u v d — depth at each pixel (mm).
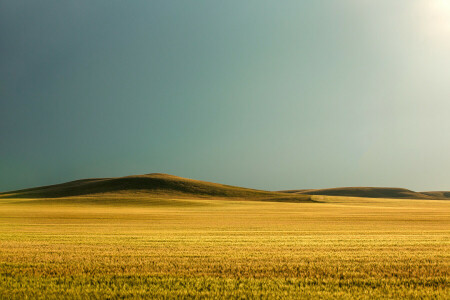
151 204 70562
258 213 49562
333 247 15289
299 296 8312
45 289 8797
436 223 31859
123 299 8125
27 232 22500
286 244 16297
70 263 11602
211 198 106875
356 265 11430
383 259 12398
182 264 11453
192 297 8305
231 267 11047
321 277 9961
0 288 8789
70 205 68812
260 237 19500
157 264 11438
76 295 8328
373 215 44062
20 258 12445
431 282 9461
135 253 13555
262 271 10617
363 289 8906
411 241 17453
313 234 21547
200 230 24406
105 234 21219
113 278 9805
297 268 11023
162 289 8789
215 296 8336
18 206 65750
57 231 23469
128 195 104000
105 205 68938
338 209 61469
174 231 23484
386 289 8852
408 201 96438
